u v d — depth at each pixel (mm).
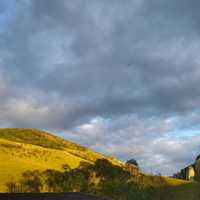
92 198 27984
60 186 54781
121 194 43969
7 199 27375
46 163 83438
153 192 45469
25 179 59344
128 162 76625
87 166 57750
